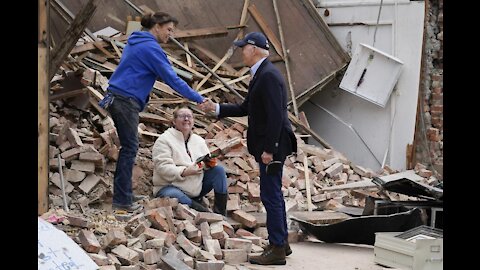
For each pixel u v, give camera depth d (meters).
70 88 8.15
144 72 6.68
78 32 7.28
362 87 11.41
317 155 10.12
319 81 11.45
